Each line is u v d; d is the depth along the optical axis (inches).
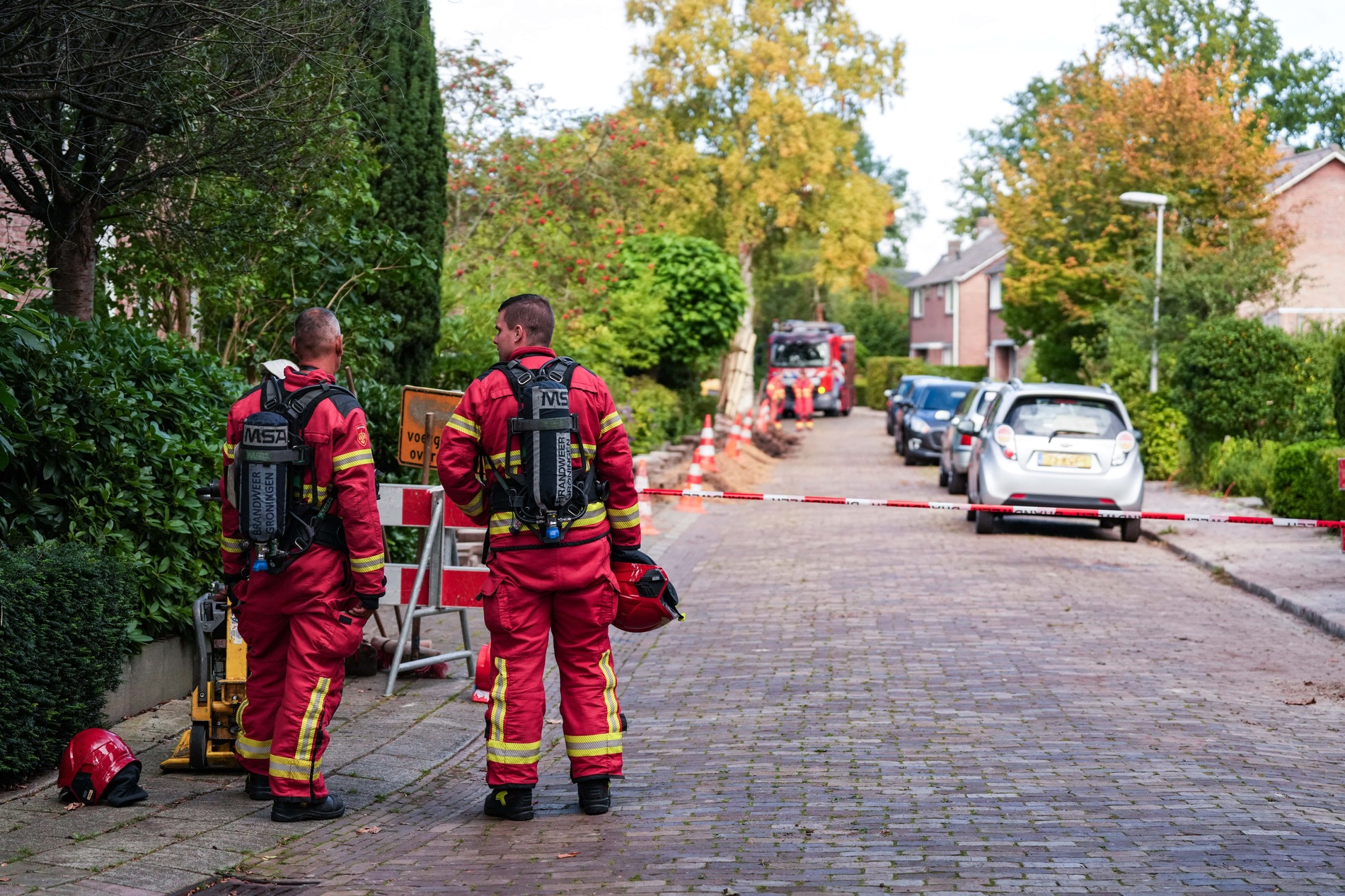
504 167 858.1
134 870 187.2
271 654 220.7
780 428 1621.6
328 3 288.2
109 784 219.5
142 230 346.0
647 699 321.7
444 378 613.0
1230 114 1208.8
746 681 338.3
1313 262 1547.7
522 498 215.9
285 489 209.0
